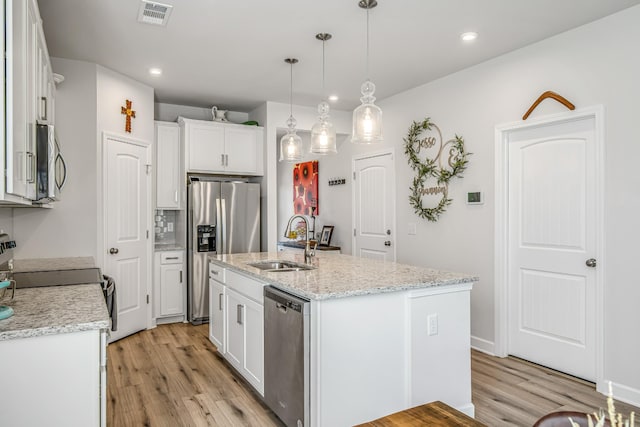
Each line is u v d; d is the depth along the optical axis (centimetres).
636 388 269
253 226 501
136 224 425
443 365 247
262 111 515
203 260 471
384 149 486
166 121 509
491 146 362
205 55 354
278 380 241
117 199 397
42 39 213
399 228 466
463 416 124
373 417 225
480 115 372
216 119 509
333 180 579
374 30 305
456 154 394
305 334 215
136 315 426
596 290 291
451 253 402
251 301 281
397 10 274
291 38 319
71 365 151
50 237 354
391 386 231
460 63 372
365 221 521
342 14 281
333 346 214
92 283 243
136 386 298
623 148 275
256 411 262
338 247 562
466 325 256
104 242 381
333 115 535
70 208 362
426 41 324
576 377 310
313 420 212
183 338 412
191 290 466
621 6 270
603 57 285
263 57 358
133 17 285
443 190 409
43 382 148
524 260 346
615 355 279
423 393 240
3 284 167
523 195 346
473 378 310
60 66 359
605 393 282
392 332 231
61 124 359
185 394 285
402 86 438
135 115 420
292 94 471
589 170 301
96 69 373
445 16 283
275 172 509
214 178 514
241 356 298
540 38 319
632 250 271
